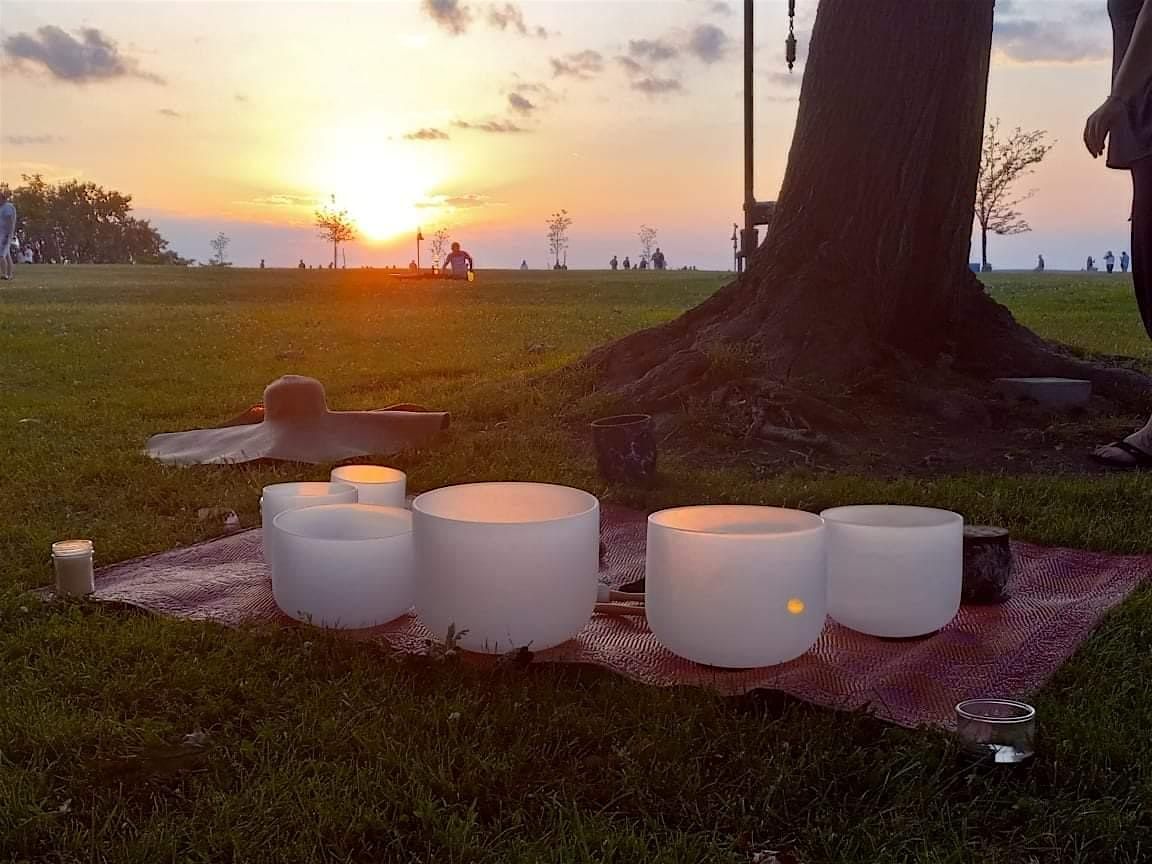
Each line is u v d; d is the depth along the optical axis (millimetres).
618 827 1899
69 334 13289
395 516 2928
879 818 1920
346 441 5672
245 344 12688
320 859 1811
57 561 3168
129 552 3793
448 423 5941
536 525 2434
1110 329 13305
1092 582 3273
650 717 2295
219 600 3141
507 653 2486
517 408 6773
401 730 2260
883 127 6465
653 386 6270
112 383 9320
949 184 6691
